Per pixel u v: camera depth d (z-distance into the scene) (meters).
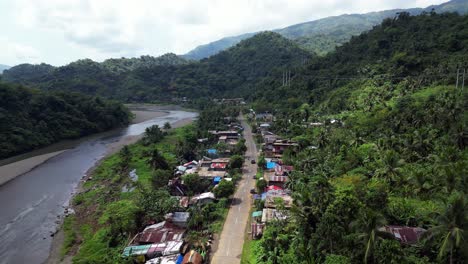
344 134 97.31
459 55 131.50
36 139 133.12
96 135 164.75
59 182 91.38
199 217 59.03
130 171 98.25
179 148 111.12
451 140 68.94
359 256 37.56
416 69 140.50
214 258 48.94
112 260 49.88
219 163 92.81
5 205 75.00
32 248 56.66
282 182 74.12
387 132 86.06
